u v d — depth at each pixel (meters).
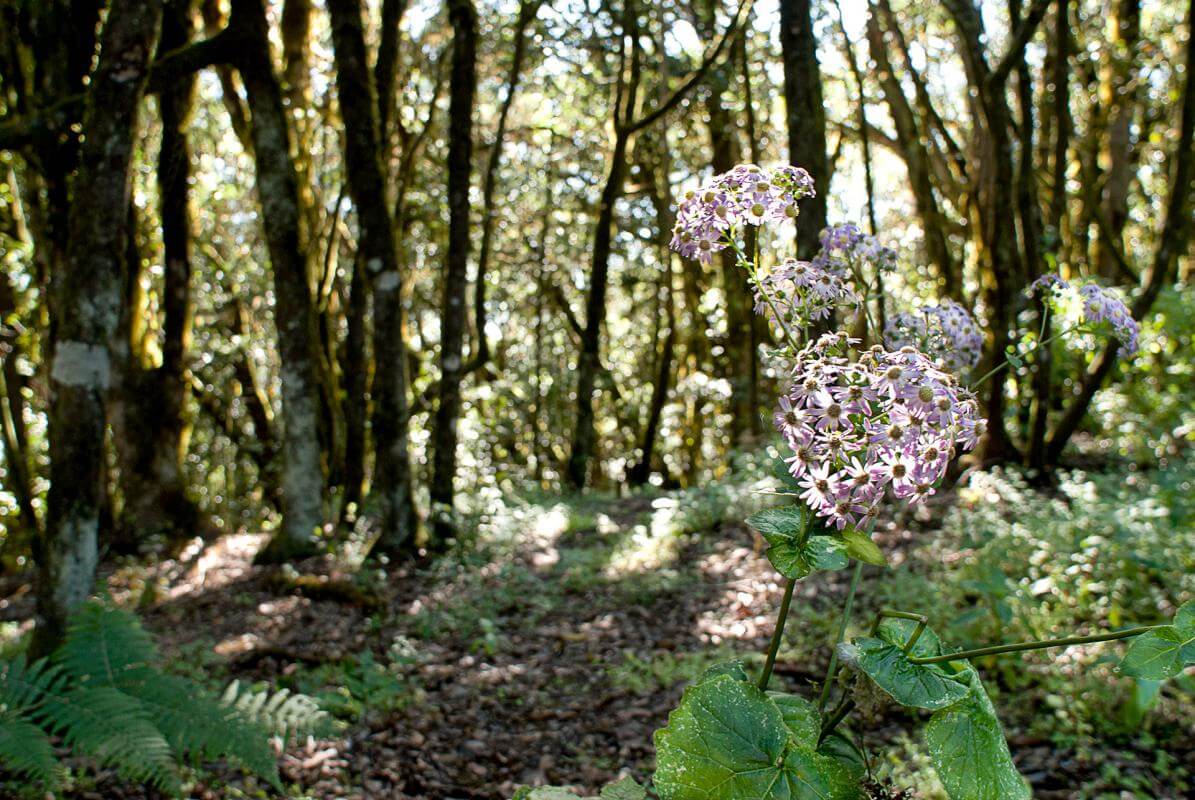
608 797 1.78
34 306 10.91
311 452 8.59
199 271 13.43
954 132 15.95
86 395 4.73
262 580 7.65
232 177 14.05
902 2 13.03
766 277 1.93
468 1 8.77
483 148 15.13
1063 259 12.24
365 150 8.16
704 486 10.02
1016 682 4.30
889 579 5.83
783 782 1.43
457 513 9.34
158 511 9.94
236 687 3.90
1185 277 15.02
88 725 3.24
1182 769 3.53
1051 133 13.04
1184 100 7.55
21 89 8.23
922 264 15.13
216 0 10.76
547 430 21.83
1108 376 9.52
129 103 4.81
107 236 4.78
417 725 4.69
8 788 3.41
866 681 1.59
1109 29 13.45
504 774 4.25
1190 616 1.33
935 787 3.31
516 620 6.65
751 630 5.63
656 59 14.79
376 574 7.75
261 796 3.78
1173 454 8.43
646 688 5.10
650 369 21.31
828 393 1.54
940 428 1.46
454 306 8.97
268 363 17.28
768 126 15.31
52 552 4.68
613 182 13.61
